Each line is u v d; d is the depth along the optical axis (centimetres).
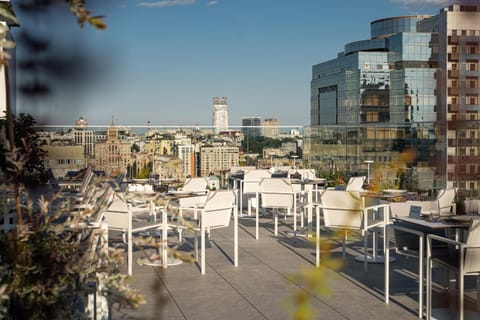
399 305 438
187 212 679
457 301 326
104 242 203
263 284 501
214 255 636
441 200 468
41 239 168
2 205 174
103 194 196
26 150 176
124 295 157
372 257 618
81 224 181
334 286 496
